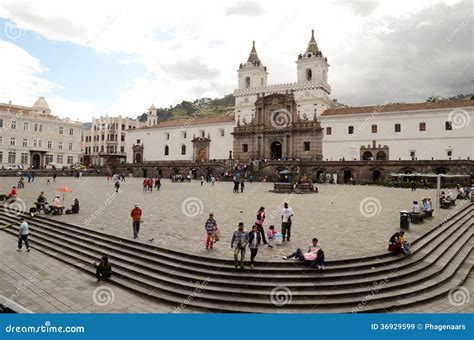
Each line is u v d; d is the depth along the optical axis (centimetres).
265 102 8381
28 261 1756
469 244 2111
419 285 1421
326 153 7519
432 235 2023
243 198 3691
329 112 7688
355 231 2034
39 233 2209
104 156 12094
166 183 6281
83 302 1292
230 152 8394
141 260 1630
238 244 1416
